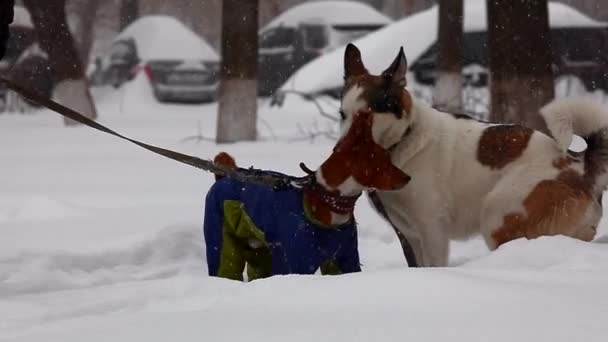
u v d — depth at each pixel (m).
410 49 37.78
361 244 12.16
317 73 40.28
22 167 22.11
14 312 6.90
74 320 6.44
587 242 8.67
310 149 23.58
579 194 9.28
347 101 9.08
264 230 8.48
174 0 76.25
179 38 50.22
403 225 9.71
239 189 8.88
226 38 26.28
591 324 5.47
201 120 38.91
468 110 29.47
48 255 10.91
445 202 9.51
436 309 5.94
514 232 9.37
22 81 46.78
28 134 32.31
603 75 37.97
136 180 19.28
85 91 36.91
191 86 47.84
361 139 8.02
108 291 7.54
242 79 26.23
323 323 5.78
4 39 8.46
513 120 19.61
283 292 6.69
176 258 11.52
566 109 9.27
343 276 6.96
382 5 84.19
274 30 47.03
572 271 7.20
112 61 50.44
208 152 23.44
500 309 5.86
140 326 5.96
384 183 7.99
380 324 5.68
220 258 9.18
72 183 19.05
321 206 8.12
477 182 9.48
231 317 6.09
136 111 46.28
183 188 17.86
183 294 7.19
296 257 8.20
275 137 27.78
